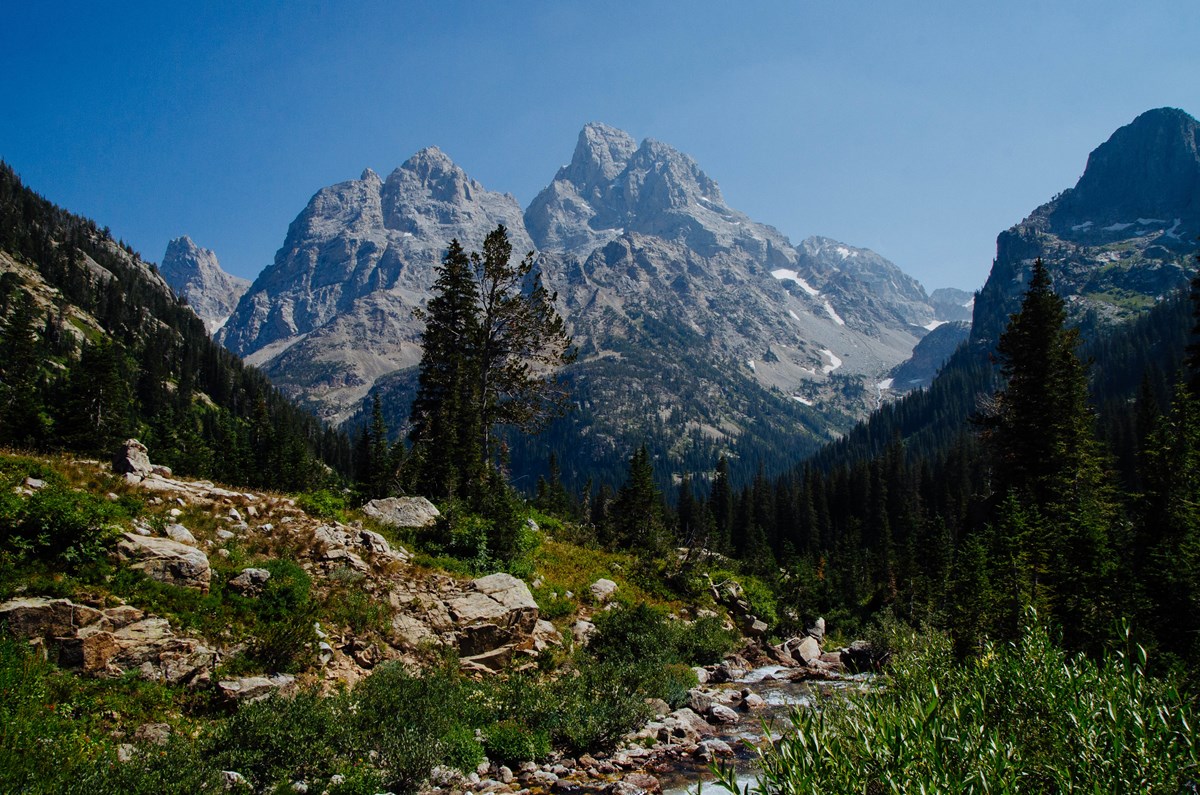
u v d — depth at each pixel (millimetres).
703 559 47781
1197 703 7434
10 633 11977
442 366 41562
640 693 19438
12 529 13602
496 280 39844
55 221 179625
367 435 82562
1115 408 105938
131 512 16812
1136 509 30078
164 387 128750
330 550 19859
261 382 178000
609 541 46125
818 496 119125
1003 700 7891
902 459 120125
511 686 17562
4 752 9344
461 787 13266
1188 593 19078
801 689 24703
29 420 54812
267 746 11844
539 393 39781
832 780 5785
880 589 64500
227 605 15633
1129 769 5941
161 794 9516
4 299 117688
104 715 11680
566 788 13703
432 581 20984
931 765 5848
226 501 20250
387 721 13859
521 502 40344
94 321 141125
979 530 46062
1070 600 21797
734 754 16219
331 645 16609
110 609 13273
